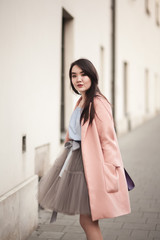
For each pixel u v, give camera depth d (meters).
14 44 3.74
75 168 3.02
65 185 3.01
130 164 8.39
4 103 3.48
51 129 5.08
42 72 4.68
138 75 17.53
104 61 10.92
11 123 3.65
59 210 3.00
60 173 3.08
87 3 8.27
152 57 21.73
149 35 20.67
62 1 6.24
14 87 3.73
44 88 4.77
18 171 3.85
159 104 24.50
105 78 11.12
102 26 10.34
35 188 4.19
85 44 8.04
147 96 20.52
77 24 7.32
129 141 12.32
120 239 3.88
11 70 3.66
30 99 4.22
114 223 4.38
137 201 5.34
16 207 3.62
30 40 4.24
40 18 4.62
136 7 16.94
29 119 4.18
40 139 4.59
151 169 7.77
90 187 2.88
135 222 4.41
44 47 4.77
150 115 20.83
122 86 14.03
